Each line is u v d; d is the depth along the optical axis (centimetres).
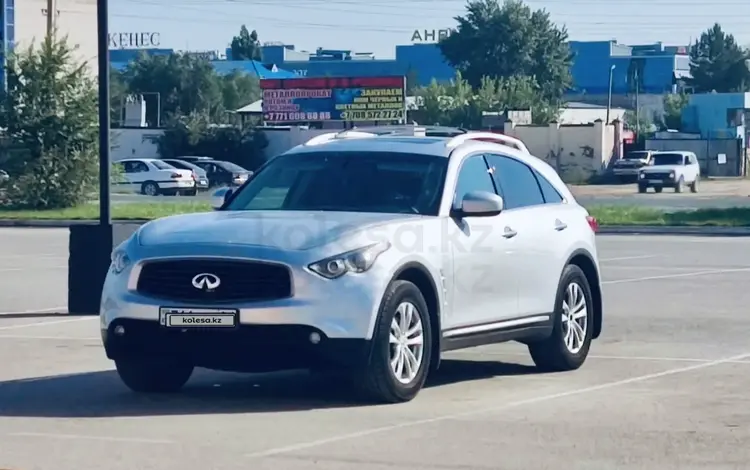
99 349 1516
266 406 1126
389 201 1199
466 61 14138
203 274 1074
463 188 1233
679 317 1867
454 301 1181
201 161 7531
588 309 1391
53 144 5256
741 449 948
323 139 1326
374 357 1084
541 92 12606
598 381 1289
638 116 12569
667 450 943
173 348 1080
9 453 928
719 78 16412
